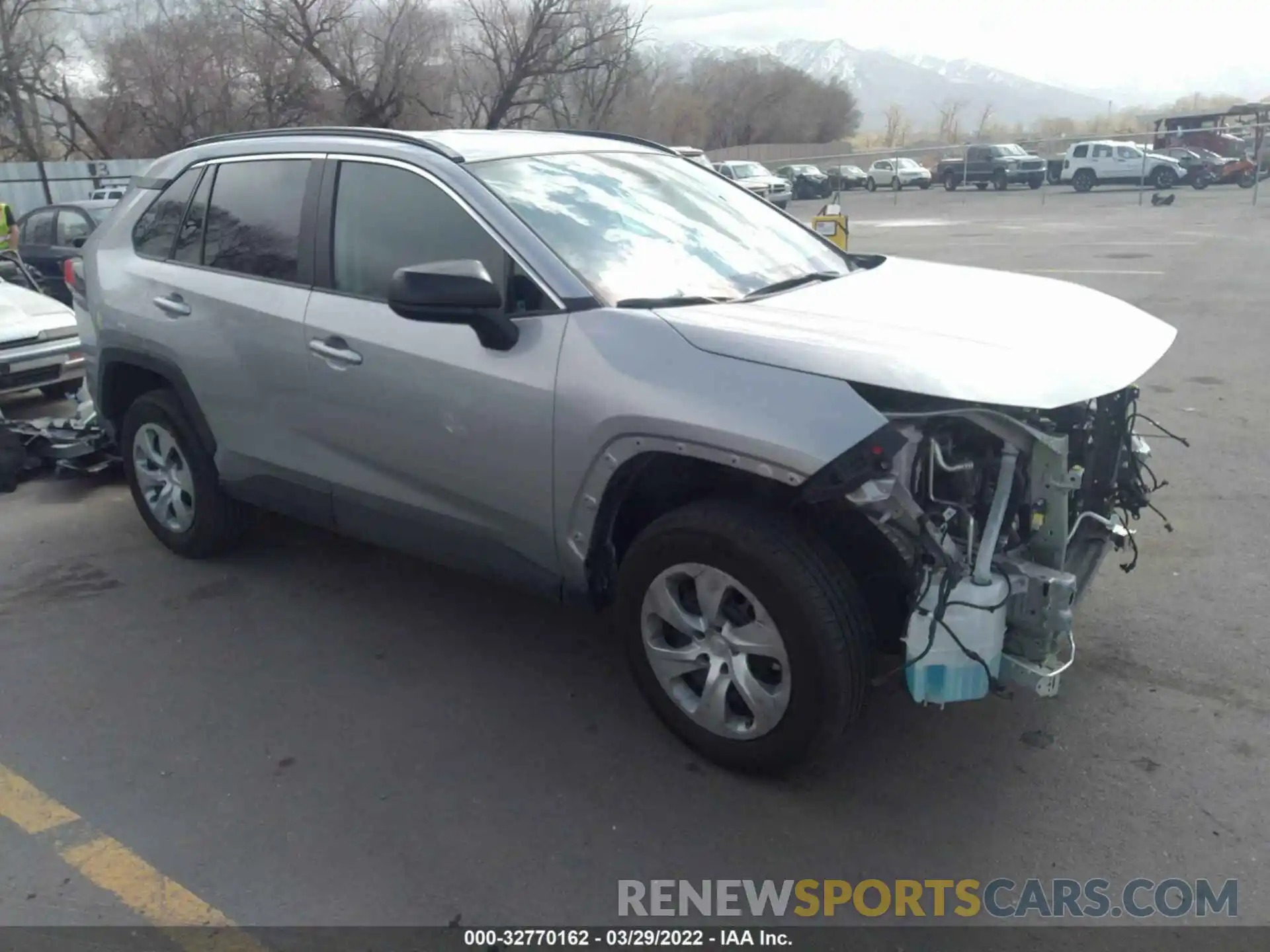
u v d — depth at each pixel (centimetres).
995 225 2412
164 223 467
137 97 3406
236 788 328
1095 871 285
